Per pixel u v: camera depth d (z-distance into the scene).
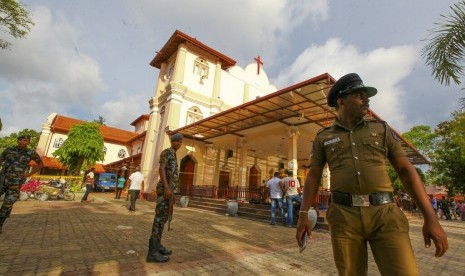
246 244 5.15
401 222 1.51
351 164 1.66
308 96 10.43
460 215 21.56
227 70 23.83
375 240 1.53
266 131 15.22
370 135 1.70
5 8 8.18
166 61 23.14
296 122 13.52
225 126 15.48
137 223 7.04
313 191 1.88
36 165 5.28
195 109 19.86
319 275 3.42
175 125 18.47
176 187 3.99
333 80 9.01
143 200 17.55
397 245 1.44
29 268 3.12
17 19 8.45
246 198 12.73
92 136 24.27
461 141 21.33
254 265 3.74
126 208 10.92
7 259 3.40
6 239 4.45
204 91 20.78
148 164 19.98
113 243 4.60
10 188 4.87
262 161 22.19
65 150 23.44
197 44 20.39
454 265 4.33
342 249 1.59
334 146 1.77
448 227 12.19
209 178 19.02
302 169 23.11
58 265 3.28
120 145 34.94
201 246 4.75
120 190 17.11
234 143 19.11
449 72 4.87
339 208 1.66
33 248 4.01
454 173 23.78
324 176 13.96
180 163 18.33
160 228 3.73
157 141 19.61
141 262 3.57
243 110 12.45
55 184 14.13
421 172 27.39
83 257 3.67
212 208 12.64
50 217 7.24
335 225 1.65
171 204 3.87
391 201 1.59
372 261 4.32
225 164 20.38
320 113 11.95
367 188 1.59
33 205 9.92
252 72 25.75
